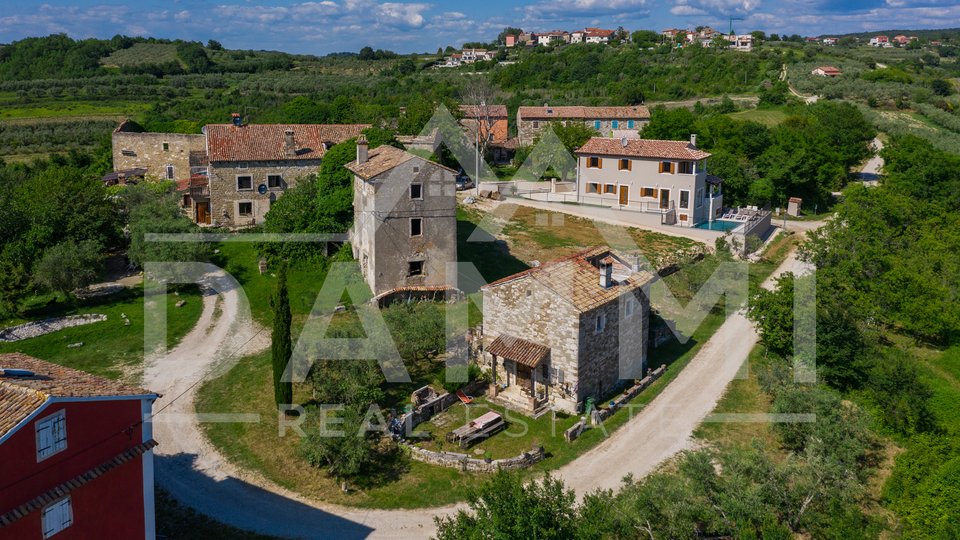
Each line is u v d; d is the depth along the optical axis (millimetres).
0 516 18906
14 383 21125
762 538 24047
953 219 59750
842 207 58062
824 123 95812
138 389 24234
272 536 25625
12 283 40969
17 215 48000
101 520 22125
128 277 48750
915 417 33625
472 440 31391
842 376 37062
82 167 81188
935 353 43781
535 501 20641
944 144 92688
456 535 20688
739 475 26234
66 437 20812
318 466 29797
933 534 25641
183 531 25656
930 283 44406
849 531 24328
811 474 26484
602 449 31406
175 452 30234
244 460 29891
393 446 31203
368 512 27172
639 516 23891
